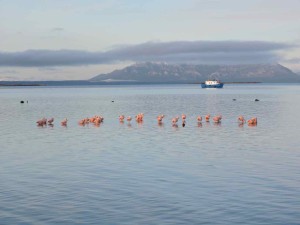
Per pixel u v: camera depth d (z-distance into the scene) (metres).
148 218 22.83
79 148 45.34
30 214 23.62
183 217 22.92
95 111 103.31
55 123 73.06
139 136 54.69
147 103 138.38
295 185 28.78
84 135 56.28
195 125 67.50
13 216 23.33
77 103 142.38
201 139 51.31
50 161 38.06
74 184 29.62
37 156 40.66
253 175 31.80
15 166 35.94
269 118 78.25
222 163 36.38
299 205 24.59
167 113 94.75
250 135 54.50
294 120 73.94
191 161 37.34
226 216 22.97
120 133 58.03
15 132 60.25
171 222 22.22
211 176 31.56
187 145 46.69
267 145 46.12
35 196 26.86
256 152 41.78
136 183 29.69
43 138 53.66
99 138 53.16
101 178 31.28
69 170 34.12
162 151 42.84
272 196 26.33
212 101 145.75
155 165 35.72
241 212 23.56
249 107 110.94
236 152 41.91
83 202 25.58
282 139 50.53
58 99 175.88
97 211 23.98
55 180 30.83
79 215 23.39
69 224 22.12
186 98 173.75
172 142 49.03
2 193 27.56
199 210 23.94
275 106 113.81
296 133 55.97
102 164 36.41
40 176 32.12
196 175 31.92
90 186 29.06
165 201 25.56
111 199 26.08
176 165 35.62
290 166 34.88
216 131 59.16
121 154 41.31
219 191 27.50
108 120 78.06
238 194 26.78
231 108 108.12
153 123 71.50
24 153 42.41
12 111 104.25
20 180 30.92
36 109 111.81
